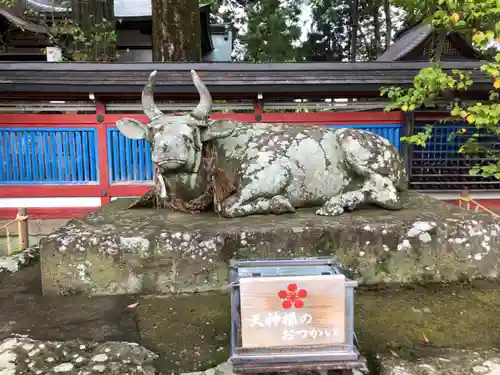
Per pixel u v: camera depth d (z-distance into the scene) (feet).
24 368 6.48
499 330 7.99
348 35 82.38
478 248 10.14
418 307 8.90
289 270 6.78
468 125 21.89
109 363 6.56
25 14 32.32
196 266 9.45
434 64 18.78
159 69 21.26
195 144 10.25
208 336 7.79
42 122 21.99
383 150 11.59
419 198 13.02
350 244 9.70
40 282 10.61
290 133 11.68
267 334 6.11
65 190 22.52
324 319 6.15
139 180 22.68
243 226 9.79
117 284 9.43
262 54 62.44
